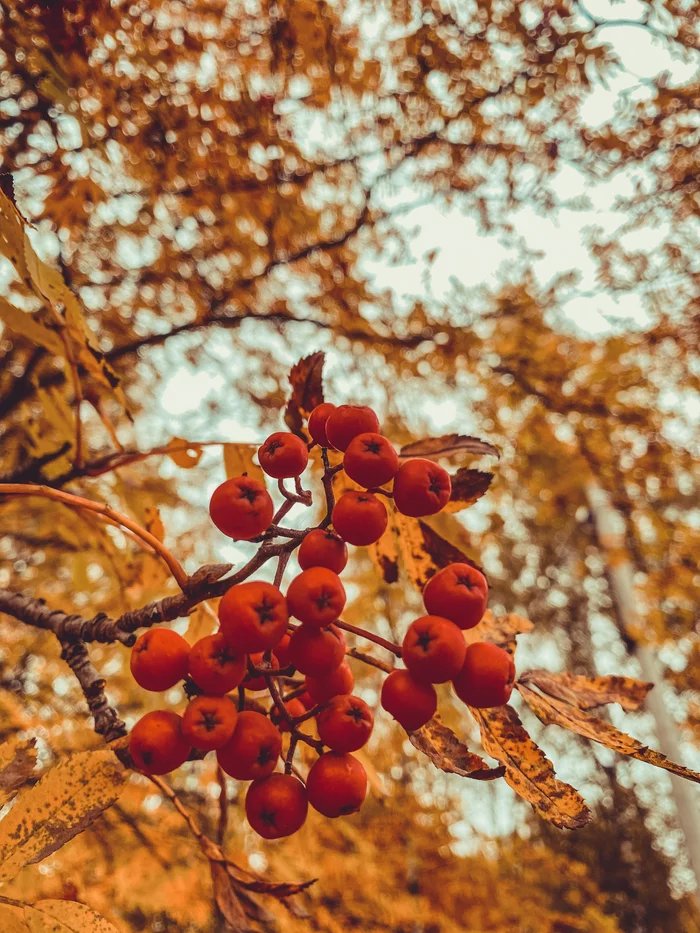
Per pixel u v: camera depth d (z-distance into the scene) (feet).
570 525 26.25
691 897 35.22
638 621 25.13
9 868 4.18
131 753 4.55
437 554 6.37
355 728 4.72
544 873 30.40
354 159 14.70
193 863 15.16
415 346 17.02
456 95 13.94
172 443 8.03
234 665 4.51
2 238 6.06
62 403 9.20
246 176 12.60
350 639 20.15
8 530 14.11
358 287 16.11
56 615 6.44
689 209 16.60
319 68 12.35
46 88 8.79
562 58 13.51
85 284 13.80
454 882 25.02
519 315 18.90
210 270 14.83
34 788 4.51
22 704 14.08
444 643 4.52
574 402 18.92
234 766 4.60
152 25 10.53
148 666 4.62
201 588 5.10
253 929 5.36
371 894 21.02
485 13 12.96
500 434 19.20
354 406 5.18
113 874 14.16
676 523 21.16
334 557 4.90
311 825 18.56
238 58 11.66
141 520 9.59
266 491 4.98
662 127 15.12
